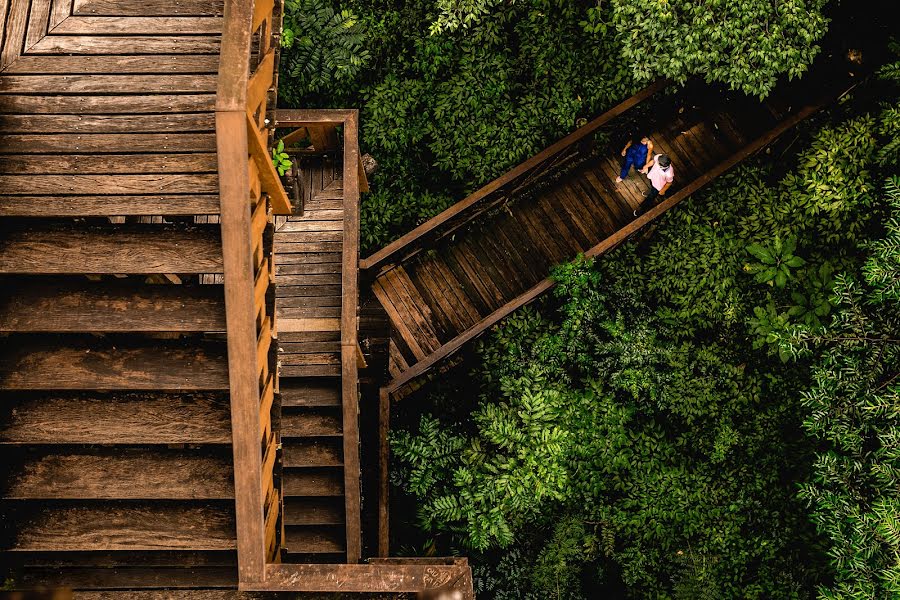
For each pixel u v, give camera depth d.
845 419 6.33
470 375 9.37
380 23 9.62
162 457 3.95
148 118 3.65
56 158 3.57
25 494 3.87
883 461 5.98
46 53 3.75
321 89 9.73
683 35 7.52
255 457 3.67
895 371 6.36
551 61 9.80
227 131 3.00
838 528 6.16
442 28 9.66
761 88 7.76
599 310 8.95
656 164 8.70
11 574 4.13
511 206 9.49
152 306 3.64
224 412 3.87
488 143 9.89
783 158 9.83
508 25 9.89
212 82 3.71
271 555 4.48
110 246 3.55
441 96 9.82
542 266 9.38
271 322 4.33
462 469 7.80
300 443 7.15
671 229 9.67
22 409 3.79
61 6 3.81
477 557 8.76
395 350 9.04
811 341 6.72
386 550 8.27
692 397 9.31
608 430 8.91
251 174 3.32
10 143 3.58
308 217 7.97
